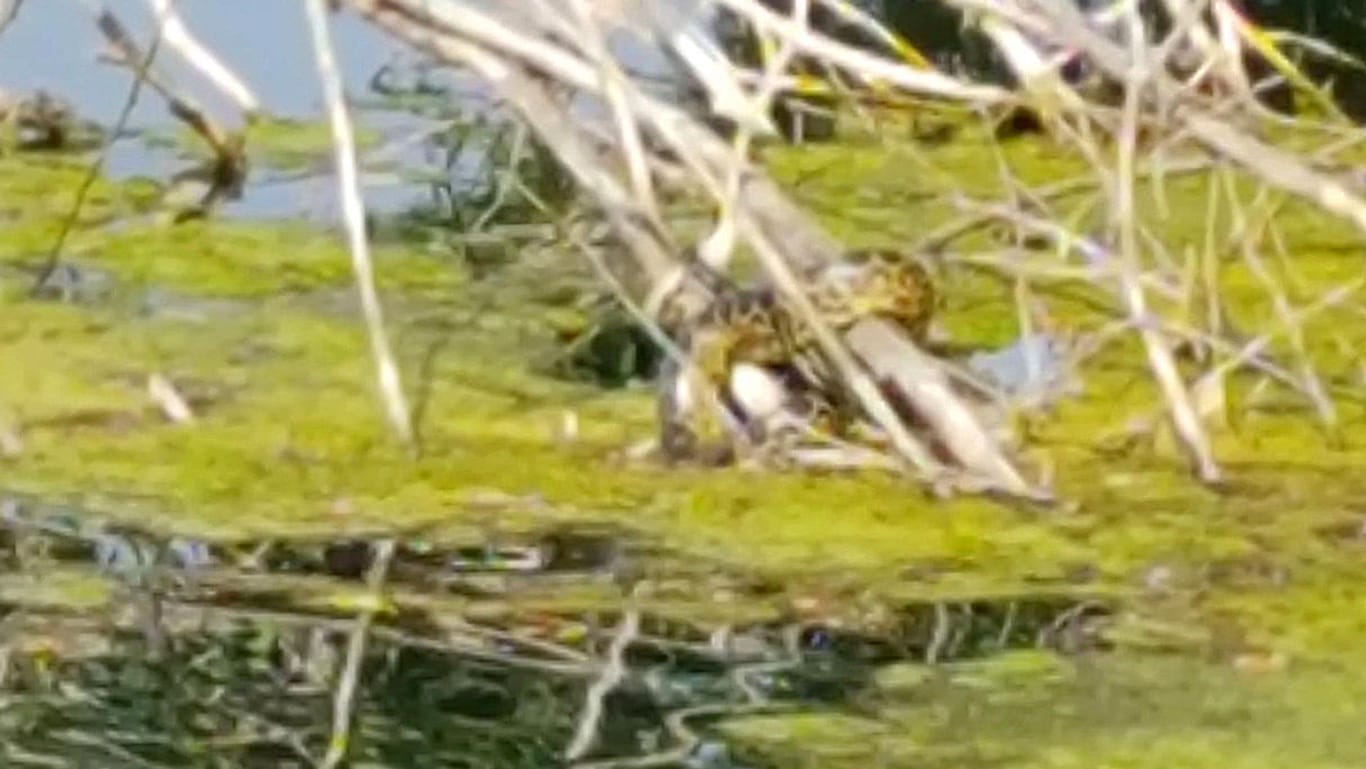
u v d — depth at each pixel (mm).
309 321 7031
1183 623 5301
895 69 6336
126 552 5578
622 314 7125
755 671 5094
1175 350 6633
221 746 4773
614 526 5699
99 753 4711
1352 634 5250
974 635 5258
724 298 6129
